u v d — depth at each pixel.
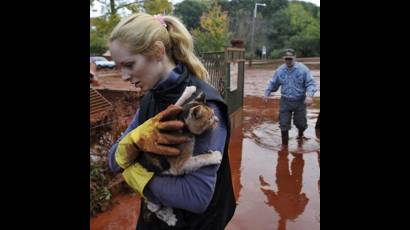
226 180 1.41
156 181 1.28
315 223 3.77
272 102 11.70
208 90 1.33
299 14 45.59
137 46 1.28
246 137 7.17
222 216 1.39
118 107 4.25
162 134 1.24
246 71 26.62
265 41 43.22
